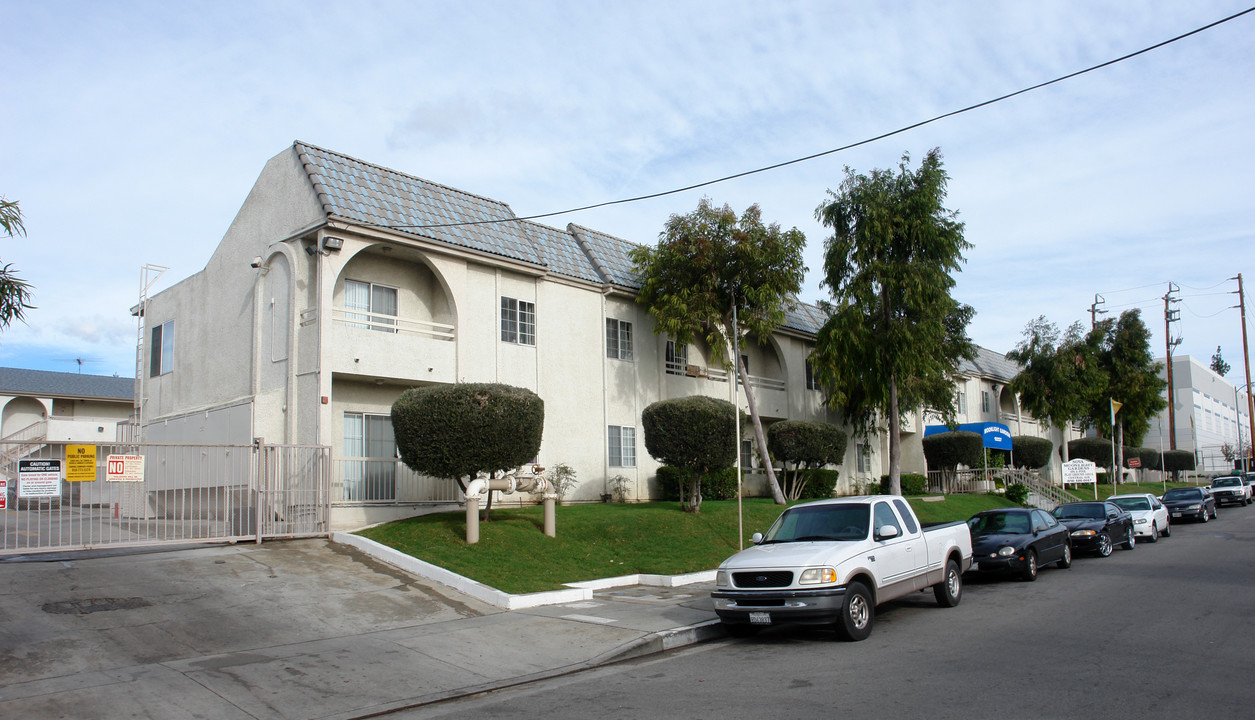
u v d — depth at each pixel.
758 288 23.41
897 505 12.44
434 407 15.97
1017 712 6.99
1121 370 47.81
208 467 16.27
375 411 19.47
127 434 25.52
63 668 8.77
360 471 18.84
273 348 19.03
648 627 11.28
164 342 24.16
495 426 16.05
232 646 9.96
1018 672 8.45
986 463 37.62
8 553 13.48
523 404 16.55
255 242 20.23
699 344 28.77
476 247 20.66
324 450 16.91
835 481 30.95
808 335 32.94
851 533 11.48
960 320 29.31
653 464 25.84
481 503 20.09
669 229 23.80
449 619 11.83
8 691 7.99
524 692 8.56
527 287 22.34
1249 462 74.94
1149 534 24.91
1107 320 49.31
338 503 17.77
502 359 21.31
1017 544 16.16
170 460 19.86
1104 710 6.99
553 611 12.54
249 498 15.80
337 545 15.79
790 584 10.37
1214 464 75.12
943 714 7.00
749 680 8.59
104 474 14.41
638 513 19.58
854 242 25.47
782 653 10.02
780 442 27.02
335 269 18.19
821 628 11.72
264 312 19.52
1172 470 57.53
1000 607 12.95
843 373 26.53
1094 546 20.58
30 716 7.34
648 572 16.02
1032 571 16.33
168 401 23.48
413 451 16.09
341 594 12.63
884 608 13.13
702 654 10.26
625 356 25.33
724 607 10.80
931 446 37.09
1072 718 6.79
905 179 25.66
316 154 19.42
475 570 14.38
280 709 7.81
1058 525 18.44
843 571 10.46
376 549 15.14
